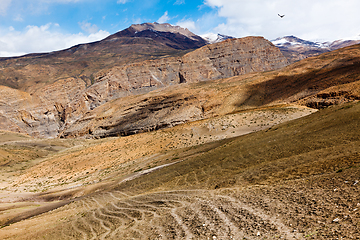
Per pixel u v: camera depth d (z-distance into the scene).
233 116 91.25
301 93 130.25
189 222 17.70
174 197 27.39
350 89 91.19
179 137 85.19
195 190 28.34
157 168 55.38
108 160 83.62
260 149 35.81
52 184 76.25
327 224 11.40
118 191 44.38
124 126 195.25
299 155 26.77
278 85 156.62
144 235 17.97
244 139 49.25
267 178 23.52
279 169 24.80
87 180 69.69
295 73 163.25
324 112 43.75
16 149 149.12
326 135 30.22
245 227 14.15
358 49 174.88
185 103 170.62
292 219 13.20
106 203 37.62
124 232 20.28
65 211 39.97
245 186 23.48
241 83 179.75
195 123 95.75
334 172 18.28
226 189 24.44
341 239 9.77
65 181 75.94
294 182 19.36
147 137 96.19
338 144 26.06
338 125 31.84
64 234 25.80
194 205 21.69
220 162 37.38
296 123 45.84
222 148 46.53
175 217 19.84
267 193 18.81
